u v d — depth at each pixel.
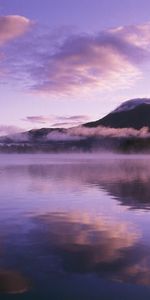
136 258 9.65
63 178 37.47
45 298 7.37
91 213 16.38
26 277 8.34
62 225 13.79
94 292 7.62
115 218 15.09
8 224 14.01
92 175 42.06
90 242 11.27
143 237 11.82
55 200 20.69
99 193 23.86
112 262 9.34
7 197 22.11
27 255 9.95
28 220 14.83
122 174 43.81
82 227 13.46
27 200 20.78
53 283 8.05
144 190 25.50
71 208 17.83
